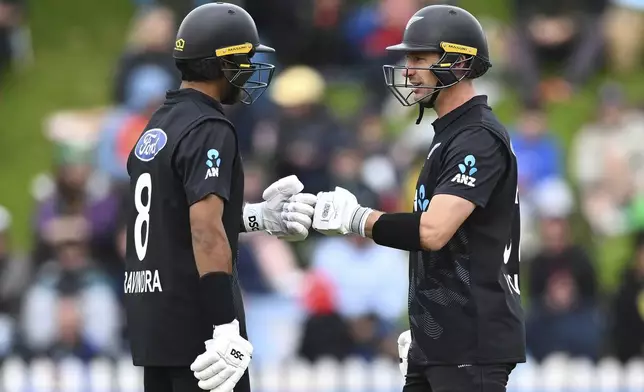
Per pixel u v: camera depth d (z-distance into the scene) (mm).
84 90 56312
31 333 39281
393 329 39906
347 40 52312
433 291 20516
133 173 20531
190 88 20406
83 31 59344
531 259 41500
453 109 20766
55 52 58156
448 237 19875
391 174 43562
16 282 41344
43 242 41781
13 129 54406
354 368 35781
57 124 52250
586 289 40531
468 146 20156
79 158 43781
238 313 20391
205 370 19359
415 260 20828
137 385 35562
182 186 19828
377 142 44500
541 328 40031
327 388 35469
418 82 20844
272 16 52344
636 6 55719
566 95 54562
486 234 20328
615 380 35906
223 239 19531
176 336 19891
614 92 50812
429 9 20859
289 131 44219
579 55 55156
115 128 45875
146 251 20125
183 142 19688
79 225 41500
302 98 44875
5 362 38750
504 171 20375
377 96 51406
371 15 52281
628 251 47188
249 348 19500
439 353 20469
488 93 52812
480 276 20312
